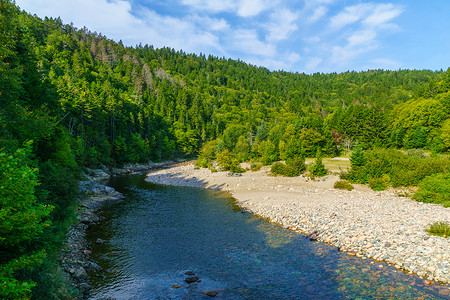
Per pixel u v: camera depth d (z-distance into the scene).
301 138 77.12
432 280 13.10
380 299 11.69
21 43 23.03
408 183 35.66
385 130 73.19
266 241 20.14
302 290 12.90
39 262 7.25
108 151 69.56
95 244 19.61
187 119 151.88
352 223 22.19
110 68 171.25
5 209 6.55
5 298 6.08
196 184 49.97
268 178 50.84
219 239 20.81
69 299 11.36
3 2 12.73
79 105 65.38
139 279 14.51
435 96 82.00
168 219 26.58
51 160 25.98
